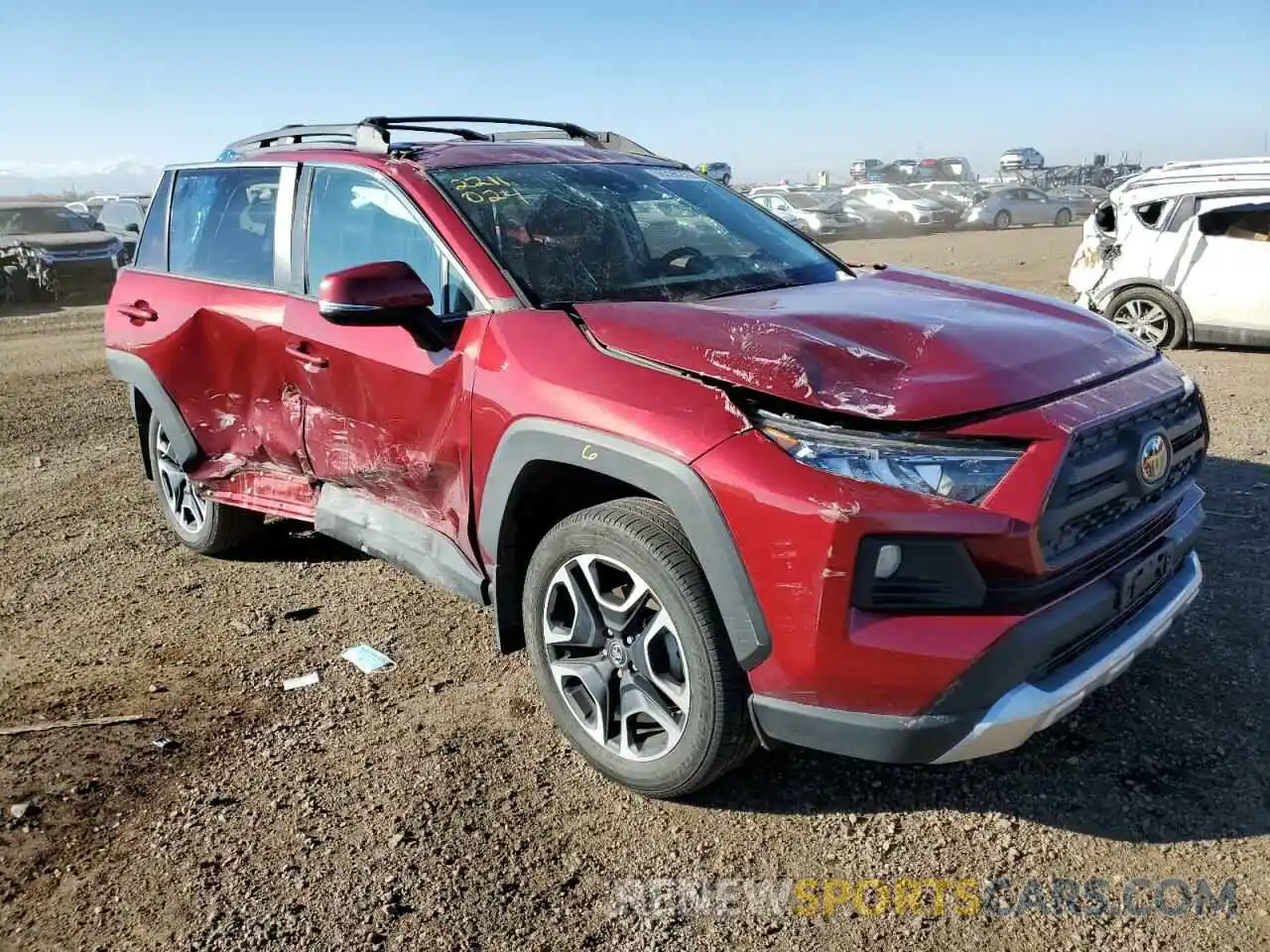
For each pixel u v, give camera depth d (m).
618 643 2.85
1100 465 2.52
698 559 2.60
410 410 3.34
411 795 2.98
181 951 2.43
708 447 2.49
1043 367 2.68
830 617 2.35
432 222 3.40
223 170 4.47
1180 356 8.95
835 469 2.36
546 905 2.53
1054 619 2.40
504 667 3.74
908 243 26.69
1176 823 2.70
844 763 3.06
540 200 3.59
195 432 4.47
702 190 4.15
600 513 2.79
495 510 3.05
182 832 2.86
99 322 14.97
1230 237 8.67
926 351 2.67
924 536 2.29
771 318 2.84
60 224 19.59
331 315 3.01
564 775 3.05
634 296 3.29
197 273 4.44
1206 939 2.32
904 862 2.63
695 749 2.68
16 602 4.57
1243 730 3.08
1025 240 25.81
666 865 2.65
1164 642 3.63
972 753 2.39
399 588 4.54
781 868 2.63
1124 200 9.29
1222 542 4.47
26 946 2.47
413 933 2.46
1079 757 3.00
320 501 4.00
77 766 3.20
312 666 3.82
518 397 2.92
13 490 6.39
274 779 3.09
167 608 4.43
